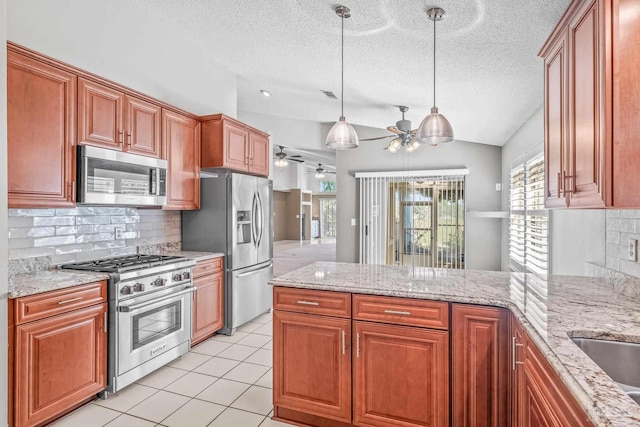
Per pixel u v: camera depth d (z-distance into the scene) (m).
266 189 4.43
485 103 3.79
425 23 2.42
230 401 2.48
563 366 1.10
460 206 6.40
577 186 1.65
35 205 2.25
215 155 3.76
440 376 1.91
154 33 3.57
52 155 2.35
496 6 2.07
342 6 2.46
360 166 6.98
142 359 2.72
